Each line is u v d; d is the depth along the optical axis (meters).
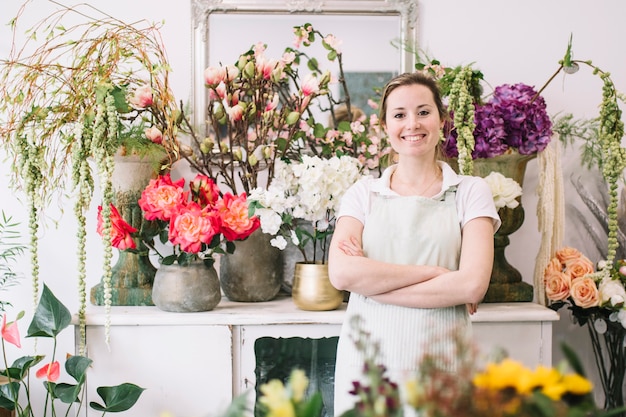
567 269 2.24
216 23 2.54
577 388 0.80
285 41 2.55
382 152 2.44
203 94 2.53
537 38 2.63
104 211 2.01
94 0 2.52
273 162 2.32
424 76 1.93
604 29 2.64
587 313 2.26
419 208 1.85
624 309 2.14
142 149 2.20
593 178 2.63
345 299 2.37
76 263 2.54
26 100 2.22
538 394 0.76
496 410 0.73
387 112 1.91
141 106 2.15
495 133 2.17
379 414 0.80
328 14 2.55
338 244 1.85
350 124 2.43
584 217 2.64
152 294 2.20
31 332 2.04
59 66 2.16
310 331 2.13
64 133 2.24
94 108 2.03
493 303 2.30
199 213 2.07
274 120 2.33
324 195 2.11
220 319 2.11
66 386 2.07
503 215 2.26
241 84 2.36
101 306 2.27
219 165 2.34
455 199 1.87
